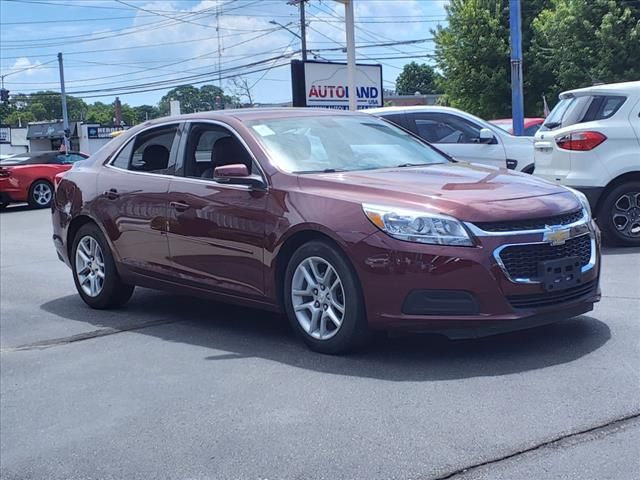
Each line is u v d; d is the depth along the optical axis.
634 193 8.93
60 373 5.52
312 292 5.32
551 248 4.90
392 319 4.85
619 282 7.07
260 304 5.71
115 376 5.34
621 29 23.22
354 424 4.12
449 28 29.78
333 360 5.19
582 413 4.05
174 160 6.47
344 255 5.03
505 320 4.73
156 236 6.45
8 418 4.73
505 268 4.75
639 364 4.73
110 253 7.04
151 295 7.94
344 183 5.28
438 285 4.72
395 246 4.79
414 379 4.71
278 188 5.50
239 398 4.66
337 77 23.41
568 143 8.95
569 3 24.56
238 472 3.72
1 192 20.09
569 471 3.46
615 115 8.84
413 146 6.56
